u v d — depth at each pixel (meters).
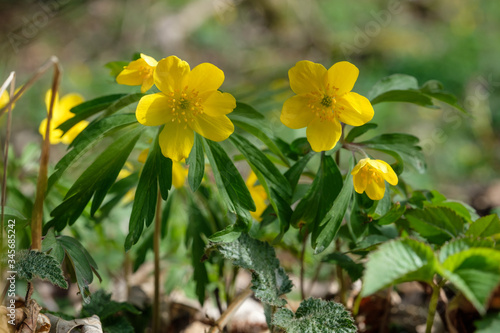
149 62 0.24
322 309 0.25
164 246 0.33
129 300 0.30
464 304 0.26
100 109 0.26
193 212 0.28
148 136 0.26
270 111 0.44
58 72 0.23
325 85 0.25
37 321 0.24
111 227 0.32
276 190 0.25
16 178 0.30
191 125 0.24
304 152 0.27
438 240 0.26
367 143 0.26
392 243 0.23
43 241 0.24
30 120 0.52
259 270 0.25
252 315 0.31
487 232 0.25
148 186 0.25
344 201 0.25
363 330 0.29
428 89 0.27
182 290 0.33
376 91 0.27
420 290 0.31
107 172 0.25
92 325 0.25
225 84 0.62
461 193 0.45
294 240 0.31
